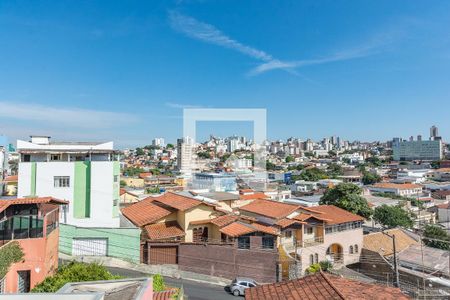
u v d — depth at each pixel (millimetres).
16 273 14086
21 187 27609
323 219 31562
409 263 30734
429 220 57062
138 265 23688
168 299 13336
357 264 33875
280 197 56500
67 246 23828
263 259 24359
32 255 14438
